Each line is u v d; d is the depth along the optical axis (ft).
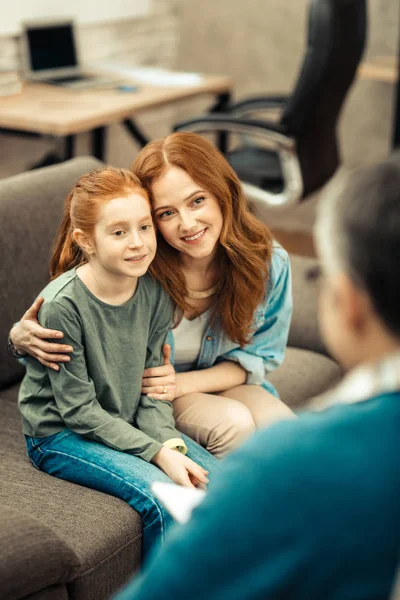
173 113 14.64
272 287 5.36
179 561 2.12
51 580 4.02
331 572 1.96
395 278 2.02
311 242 13.62
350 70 9.55
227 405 5.25
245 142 11.12
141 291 4.94
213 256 5.19
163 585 2.12
